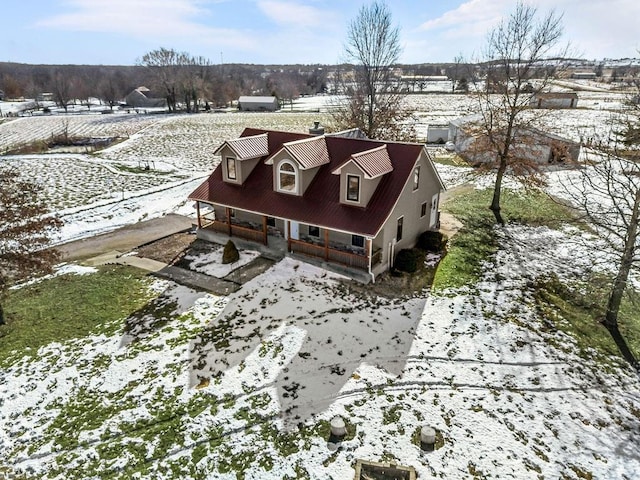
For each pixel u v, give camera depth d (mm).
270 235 24594
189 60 121188
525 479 11156
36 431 13031
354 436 12484
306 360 15469
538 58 26750
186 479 11414
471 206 30641
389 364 15227
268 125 76062
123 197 34719
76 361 15820
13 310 19062
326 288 19922
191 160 50438
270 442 12391
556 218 27906
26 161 48562
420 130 62625
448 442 12242
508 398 13773
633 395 13922
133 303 19375
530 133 33188
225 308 18672
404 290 19812
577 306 18609
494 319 17672
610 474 11273
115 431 12906
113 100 121500
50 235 27109
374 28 38125
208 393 14164
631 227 16250
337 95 134125
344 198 20688
